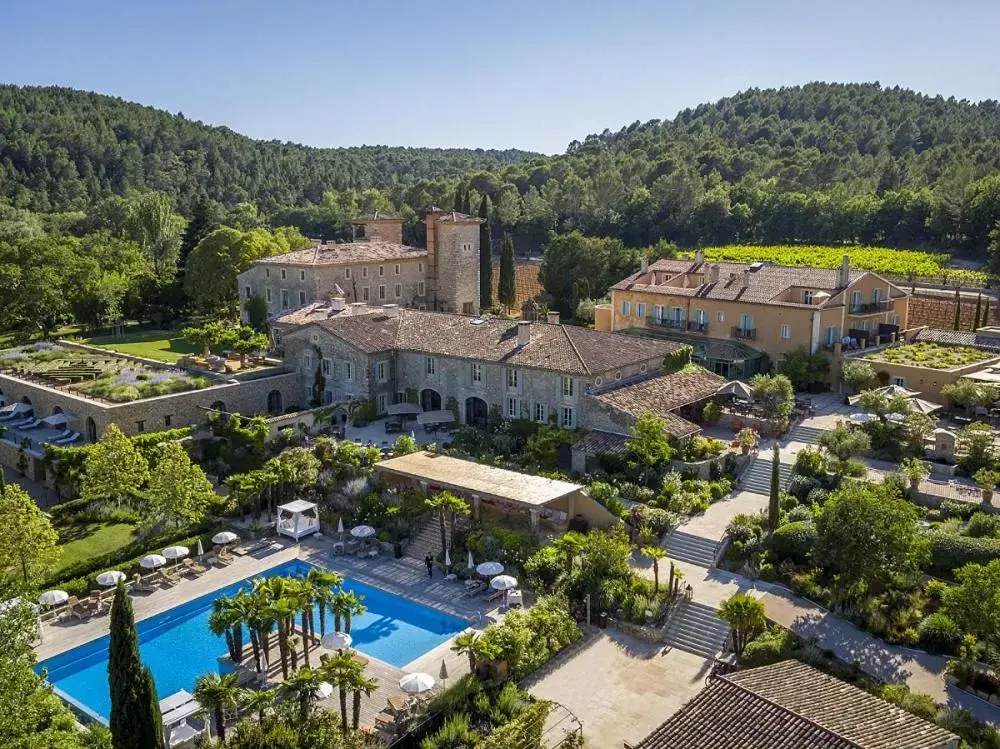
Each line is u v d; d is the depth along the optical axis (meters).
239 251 112.94
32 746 26.36
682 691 38.94
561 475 58.25
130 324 120.00
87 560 50.22
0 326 111.62
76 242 136.12
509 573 49.59
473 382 70.88
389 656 42.81
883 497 42.59
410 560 53.09
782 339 79.69
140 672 31.23
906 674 38.34
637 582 46.12
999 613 36.09
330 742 32.22
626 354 68.19
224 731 35.03
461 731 34.50
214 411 69.00
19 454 68.06
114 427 57.31
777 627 41.88
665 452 56.22
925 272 123.94
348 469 60.97
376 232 121.75
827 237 156.75
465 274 114.44
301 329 78.00
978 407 66.88
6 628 27.83
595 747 34.91
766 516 51.97
